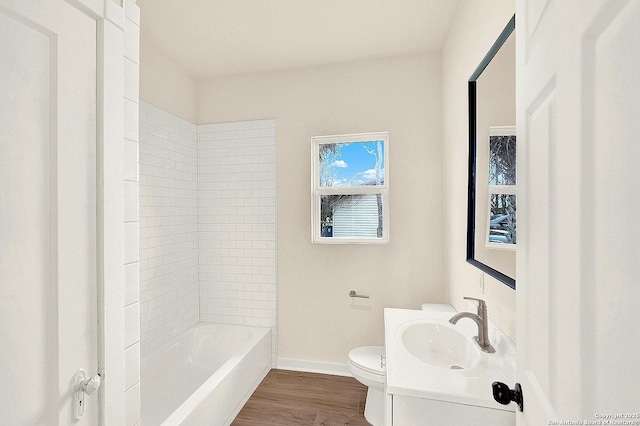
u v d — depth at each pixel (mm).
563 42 487
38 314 736
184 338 2686
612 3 353
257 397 2332
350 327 2686
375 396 1997
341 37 2340
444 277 2479
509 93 1200
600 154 389
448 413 960
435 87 2533
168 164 2588
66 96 796
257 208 2859
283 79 2818
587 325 422
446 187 2350
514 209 1162
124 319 999
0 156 659
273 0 1937
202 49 2484
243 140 2881
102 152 896
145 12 2041
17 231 690
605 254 380
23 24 702
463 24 1854
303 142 2777
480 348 1276
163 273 2529
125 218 1019
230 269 2908
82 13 845
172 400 2295
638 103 314
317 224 2738
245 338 2766
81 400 831
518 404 733
